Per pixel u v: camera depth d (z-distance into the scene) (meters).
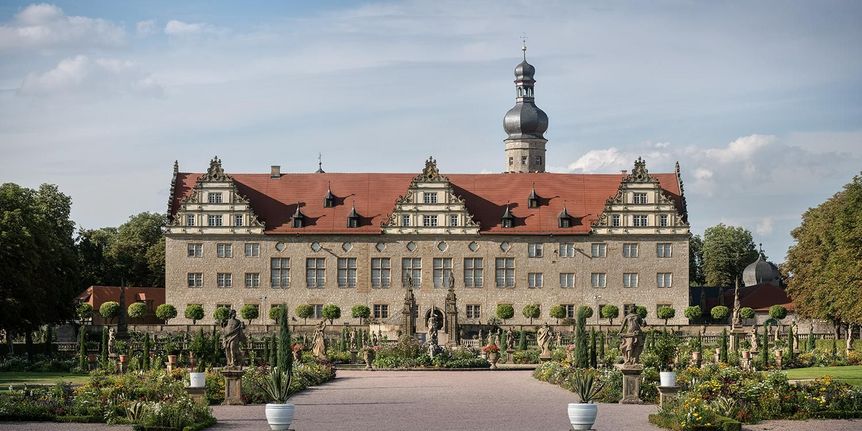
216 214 178.62
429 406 73.94
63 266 151.50
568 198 183.62
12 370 107.56
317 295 178.75
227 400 74.12
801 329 173.25
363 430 61.34
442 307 179.25
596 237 179.25
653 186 179.75
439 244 179.88
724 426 59.50
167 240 178.25
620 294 178.88
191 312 173.25
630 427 61.84
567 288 179.12
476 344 151.25
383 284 179.12
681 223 179.00
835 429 60.75
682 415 60.81
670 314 176.75
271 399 75.44
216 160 179.62
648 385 75.50
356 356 127.44
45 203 187.25
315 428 62.19
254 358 102.06
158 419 60.88
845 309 124.81
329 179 185.88
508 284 179.50
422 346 122.50
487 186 185.62
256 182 184.62
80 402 65.19
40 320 136.62
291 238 179.00
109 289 186.12
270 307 178.25
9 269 131.25
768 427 61.56
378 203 182.88
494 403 75.88
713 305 195.25
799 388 67.56
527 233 179.25
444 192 180.38
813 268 144.62
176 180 184.38
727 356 104.44
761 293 190.00
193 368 89.81
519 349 133.88
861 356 110.00
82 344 106.69
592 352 97.44
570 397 80.25
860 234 122.81
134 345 124.81
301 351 109.12
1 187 141.62
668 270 178.88
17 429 60.31
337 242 179.38
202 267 178.25
